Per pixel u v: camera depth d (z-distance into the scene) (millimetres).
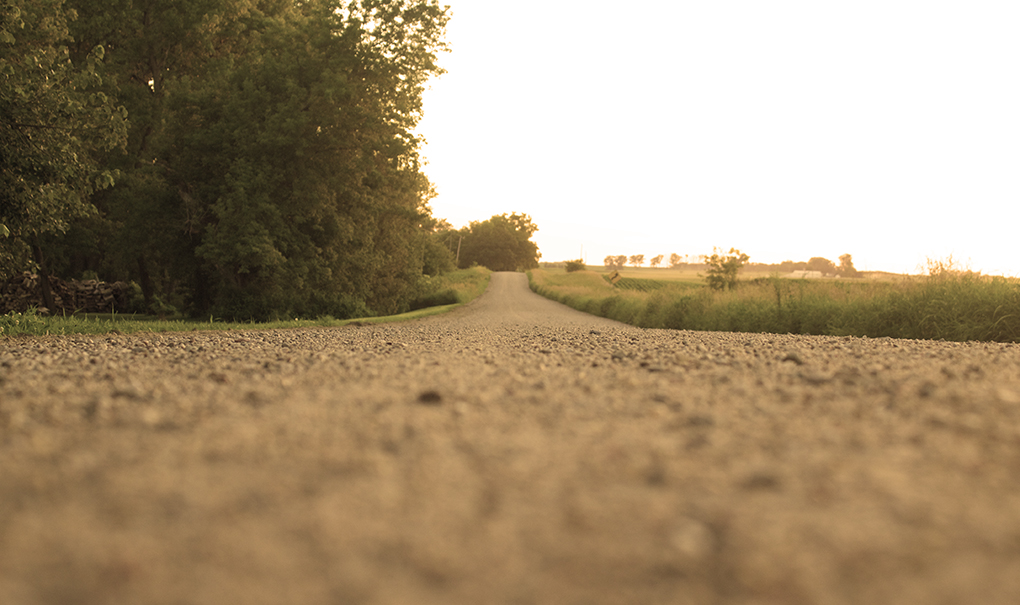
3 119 11984
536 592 1312
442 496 1898
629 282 83062
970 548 1486
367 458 2287
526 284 90562
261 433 2662
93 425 2814
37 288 25609
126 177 23406
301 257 24859
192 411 3133
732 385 4078
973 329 11352
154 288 32000
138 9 24922
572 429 2785
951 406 3230
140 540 1561
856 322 13445
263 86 23641
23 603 1228
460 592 1310
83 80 13555
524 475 2107
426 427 2805
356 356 6418
